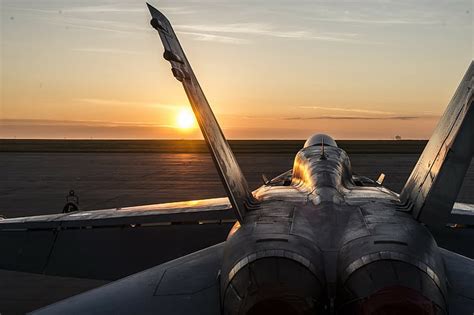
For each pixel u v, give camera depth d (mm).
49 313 4285
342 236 4922
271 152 63094
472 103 4758
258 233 4922
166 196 24641
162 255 7535
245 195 5695
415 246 4617
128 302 4445
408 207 5551
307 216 5340
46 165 44156
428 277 4324
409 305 4043
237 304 4285
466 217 7598
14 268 7535
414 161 46125
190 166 42375
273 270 4410
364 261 4422
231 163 5480
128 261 7465
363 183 9758
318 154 7840
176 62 4836
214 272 4844
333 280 4512
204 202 8602
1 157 54500
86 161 48719
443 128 5273
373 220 5137
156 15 4918
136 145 89188
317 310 4281
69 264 7531
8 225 7926
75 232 7789
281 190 6609
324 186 6195
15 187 28297
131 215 8008
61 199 23438
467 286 4551
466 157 4902
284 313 4172
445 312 4227
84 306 4395
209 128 5047
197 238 7621
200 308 4398
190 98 4812
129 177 33656
